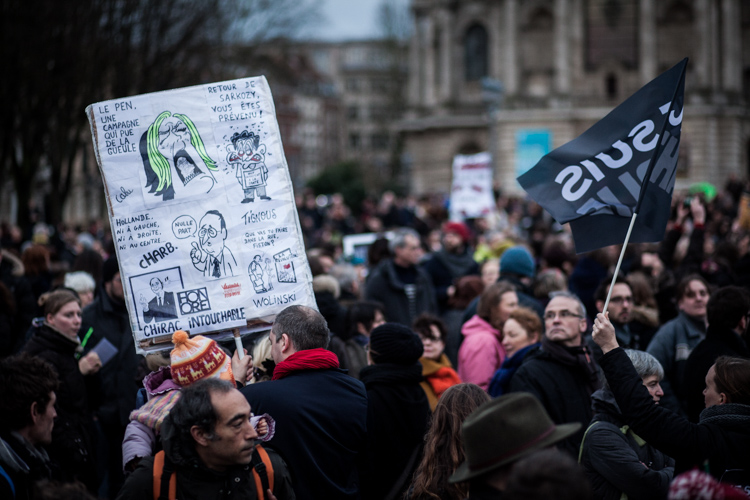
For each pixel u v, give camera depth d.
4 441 4.96
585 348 6.89
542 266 12.57
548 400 6.56
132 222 5.73
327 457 5.15
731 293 6.89
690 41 72.75
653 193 5.88
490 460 3.72
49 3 23.27
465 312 9.75
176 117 5.83
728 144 72.88
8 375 5.03
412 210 33.38
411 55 81.56
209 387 4.36
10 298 9.45
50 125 26.00
